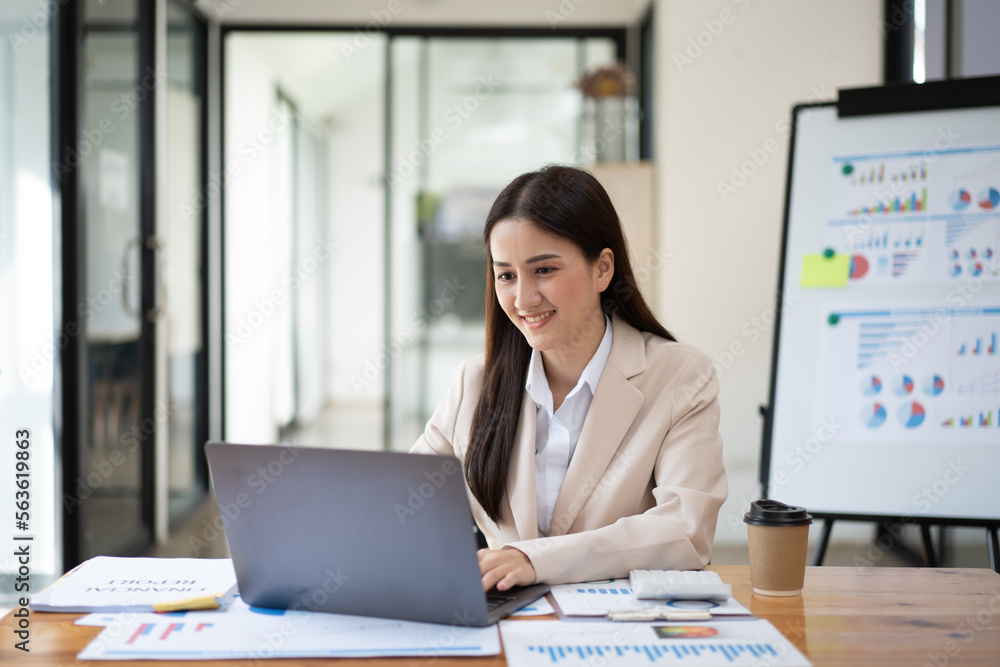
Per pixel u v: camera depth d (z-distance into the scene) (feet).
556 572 3.62
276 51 18.86
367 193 24.23
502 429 4.42
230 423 15.87
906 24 10.71
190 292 14.25
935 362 6.57
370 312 24.62
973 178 6.75
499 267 4.17
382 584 3.21
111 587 3.63
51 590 3.58
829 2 11.25
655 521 3.86
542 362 4.55
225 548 12.09
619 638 3.05
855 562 10.44
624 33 15.49
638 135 15.15
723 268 11.68
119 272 11.09
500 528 4.51
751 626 3.17
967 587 3.68
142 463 12.00
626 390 4.42
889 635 3.11
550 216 4.05
